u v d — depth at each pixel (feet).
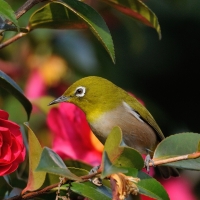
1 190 25.54
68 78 40.27
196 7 50.39
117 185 18.92
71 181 21.13
